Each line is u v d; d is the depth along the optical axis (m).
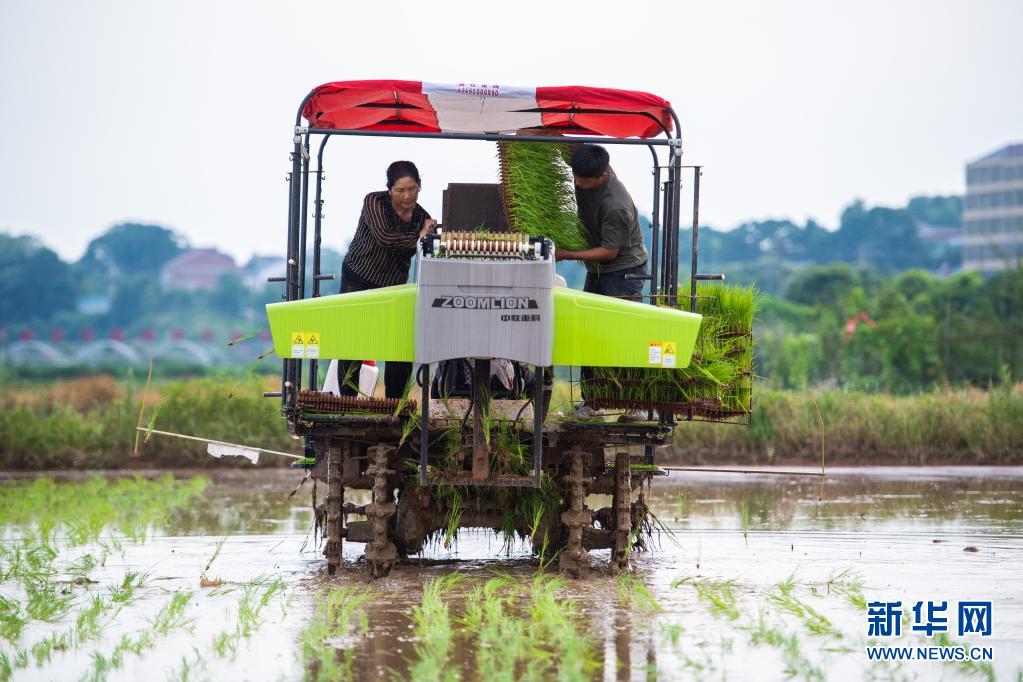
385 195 20.94
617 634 15.34
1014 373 65.19
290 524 26.59
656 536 23.73
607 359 17.36
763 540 23.31
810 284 120.38
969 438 40.31
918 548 22.20
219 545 20.98
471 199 20.64
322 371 28.34
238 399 42.06
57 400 52.25
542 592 17.34
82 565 20.78
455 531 19.56
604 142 19.69
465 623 15.88
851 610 16.89
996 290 77.81
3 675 13.73
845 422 41.16
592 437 19.19
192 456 40.69
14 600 17.77
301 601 17.53
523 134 21.03
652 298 20.89
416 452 19.50
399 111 21.11
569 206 19.88
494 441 18.27
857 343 67.94
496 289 16.47
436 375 20.27
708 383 18.36
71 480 37.19
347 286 21.36
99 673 13.74
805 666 13.74
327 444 19.75
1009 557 21.11
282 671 13.74
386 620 16.16
